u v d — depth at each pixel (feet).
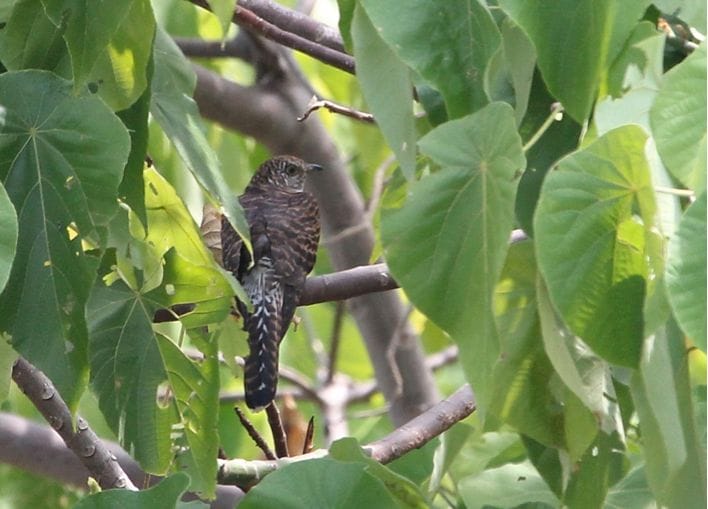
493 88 23.29
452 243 18.94
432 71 19.27
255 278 38.58
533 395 25.44
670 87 17.53
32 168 21.76
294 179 49.60
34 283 21.90
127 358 25.34
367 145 53.72
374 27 20.21
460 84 19.30
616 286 19.22
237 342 29.50
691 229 16.33
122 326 25.20
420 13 19.26
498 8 21.06
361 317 58.39
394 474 24.72
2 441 44.09
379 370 58.54
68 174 21.70
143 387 25.40
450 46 19.27
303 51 35.01
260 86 54.29
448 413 33.50
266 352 36.81
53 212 21.76
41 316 21.97
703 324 16.15
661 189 18.12
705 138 17.13
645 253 18.72
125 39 22.70
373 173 56.65
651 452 20.27
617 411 25.54
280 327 37.70
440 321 19.11
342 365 72.90
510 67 20.56
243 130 53.98
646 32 19.52
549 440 25.62
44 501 50.52
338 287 38.09
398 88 20.68
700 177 16.96
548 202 18.52
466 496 29.40
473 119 18.53
